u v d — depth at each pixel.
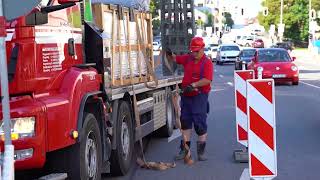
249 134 7.02
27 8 4.88
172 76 12.25
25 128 5.66
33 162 5.71
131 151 9.27
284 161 9.77
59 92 6.32
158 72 12.34
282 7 80.06
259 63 26.48
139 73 9.88
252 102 7.00
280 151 10.66
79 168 6.57
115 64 8.52
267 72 25.88
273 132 6.98
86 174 6.75
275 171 7.01
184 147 9.79
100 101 7.30
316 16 74.56
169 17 15.80
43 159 5.80
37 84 5.94
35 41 5.93
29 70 5.86
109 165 8.31
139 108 9.81
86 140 6.76
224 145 11.40
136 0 9.89
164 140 12.08
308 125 14.00
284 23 83.44
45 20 5.93
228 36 115.25
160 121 11.45
